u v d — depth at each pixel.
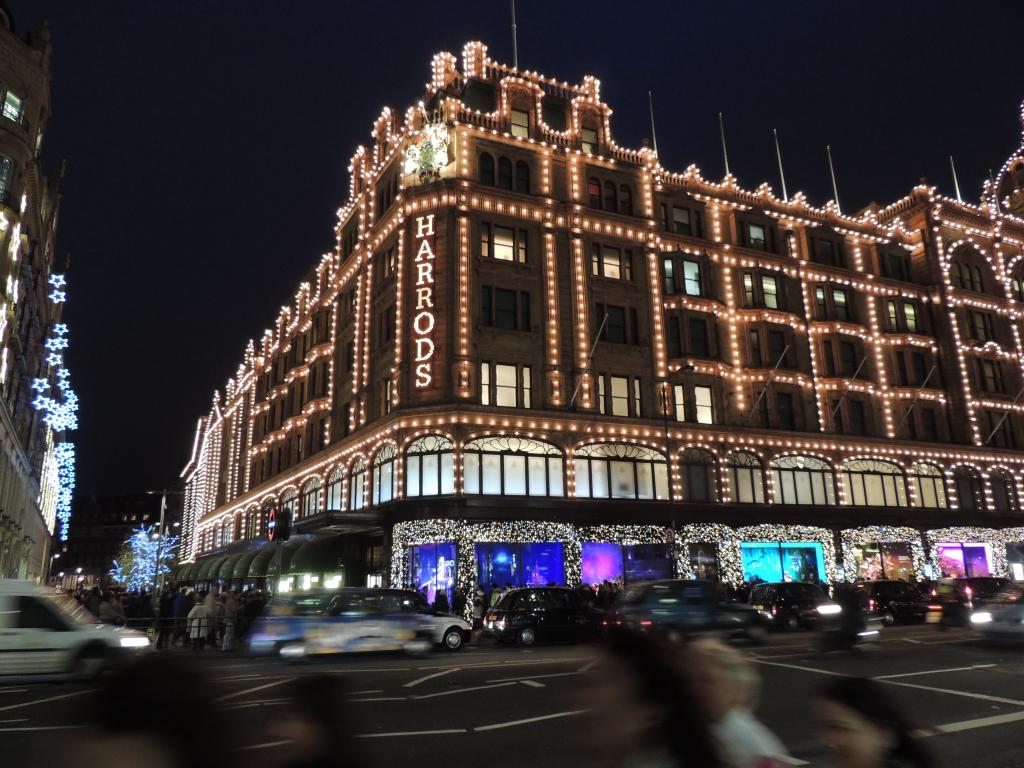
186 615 27.53
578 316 39.81
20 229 39.03
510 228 40.00
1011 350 54.03
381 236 42.12
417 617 22.55
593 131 44.53
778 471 43.31
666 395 39.12
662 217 45.06
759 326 45.47
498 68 43.72
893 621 30.27
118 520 187.12
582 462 37.91
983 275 55.16
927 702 12.63
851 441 45.47
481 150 40.53
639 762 3.14
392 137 43.75
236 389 80.06
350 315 47.19
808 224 49.41
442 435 35.41
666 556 38.59
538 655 21.70
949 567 46.81
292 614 21.25
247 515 63.78
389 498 36.56
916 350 50.81
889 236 53.03
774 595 28.28
